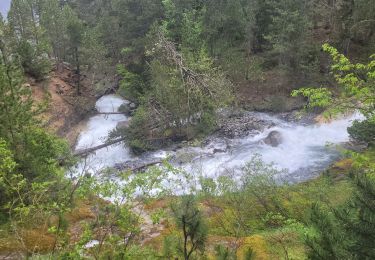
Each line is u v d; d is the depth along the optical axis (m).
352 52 39.41
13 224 9.12
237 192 17.38
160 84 32.41
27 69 40.69
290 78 38.69
